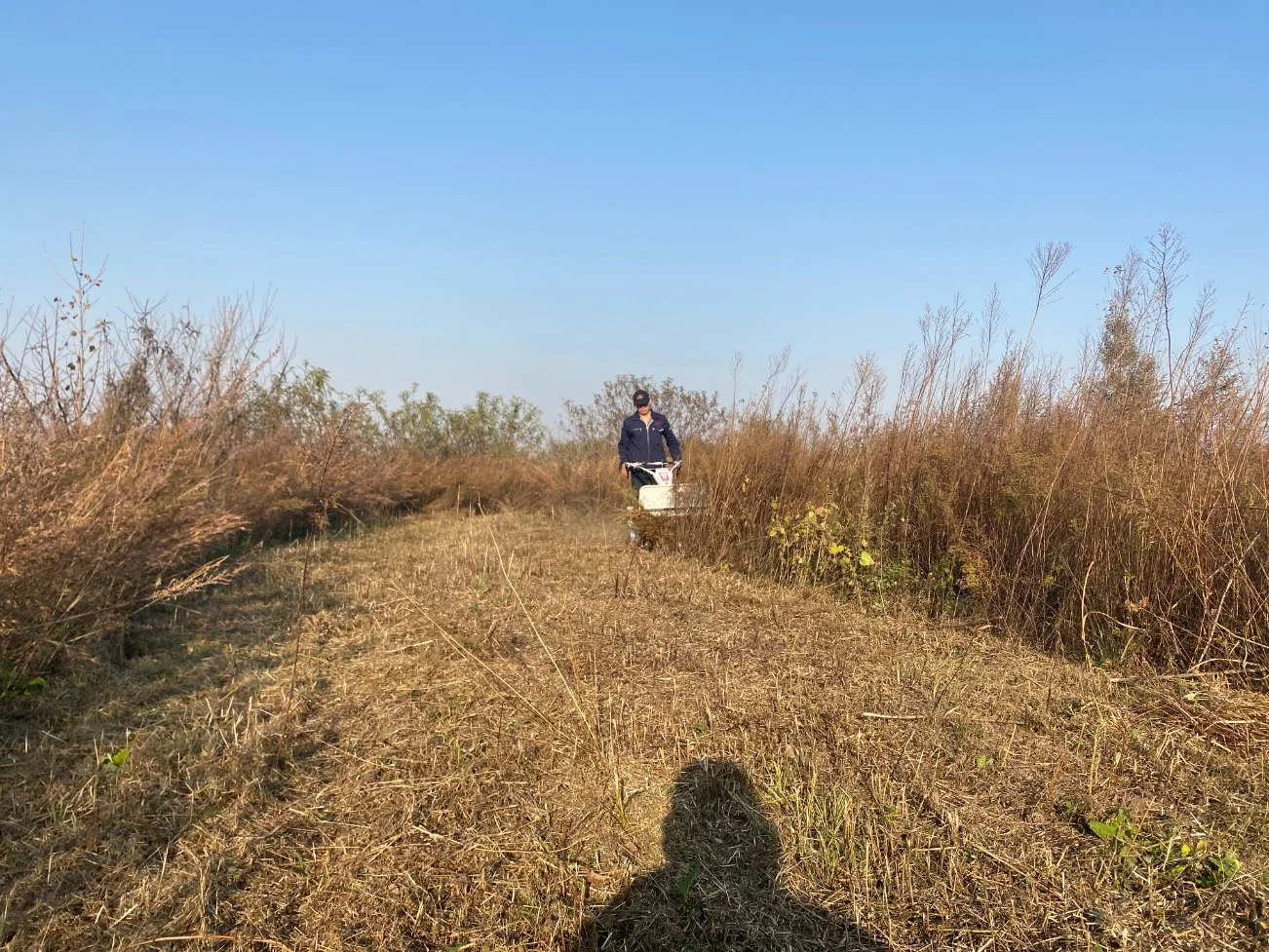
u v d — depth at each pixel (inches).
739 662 183.9
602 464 517.7
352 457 405.1
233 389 276.5
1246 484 181.5
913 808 119.8
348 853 109.0
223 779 123.5
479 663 163.0
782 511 294.7
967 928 95.4
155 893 98.7
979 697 164.4
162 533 192.7
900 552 253.1
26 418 173.9
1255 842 110.3
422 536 397.7
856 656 191.3
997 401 257.0
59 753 133.3
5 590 148.9
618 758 133.2
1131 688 169.9
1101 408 228.2
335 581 270.5
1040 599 212.2
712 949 93.0
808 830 113.1
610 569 291.9
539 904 99.1
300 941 93.0
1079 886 102.0
